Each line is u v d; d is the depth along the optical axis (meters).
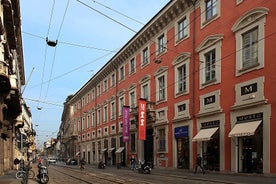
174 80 32.94
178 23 32.84
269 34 21.39
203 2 28.69
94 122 63.31
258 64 22.06
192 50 30.03
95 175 28.41
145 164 30.28
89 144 66.75
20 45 38.59
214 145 26.36
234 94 24.16
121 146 47.91
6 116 30.17
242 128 22.66
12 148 37.50
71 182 21.73
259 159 21.75
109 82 54.09
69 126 88.94
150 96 38.28
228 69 25.03
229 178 20.50
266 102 21.14
